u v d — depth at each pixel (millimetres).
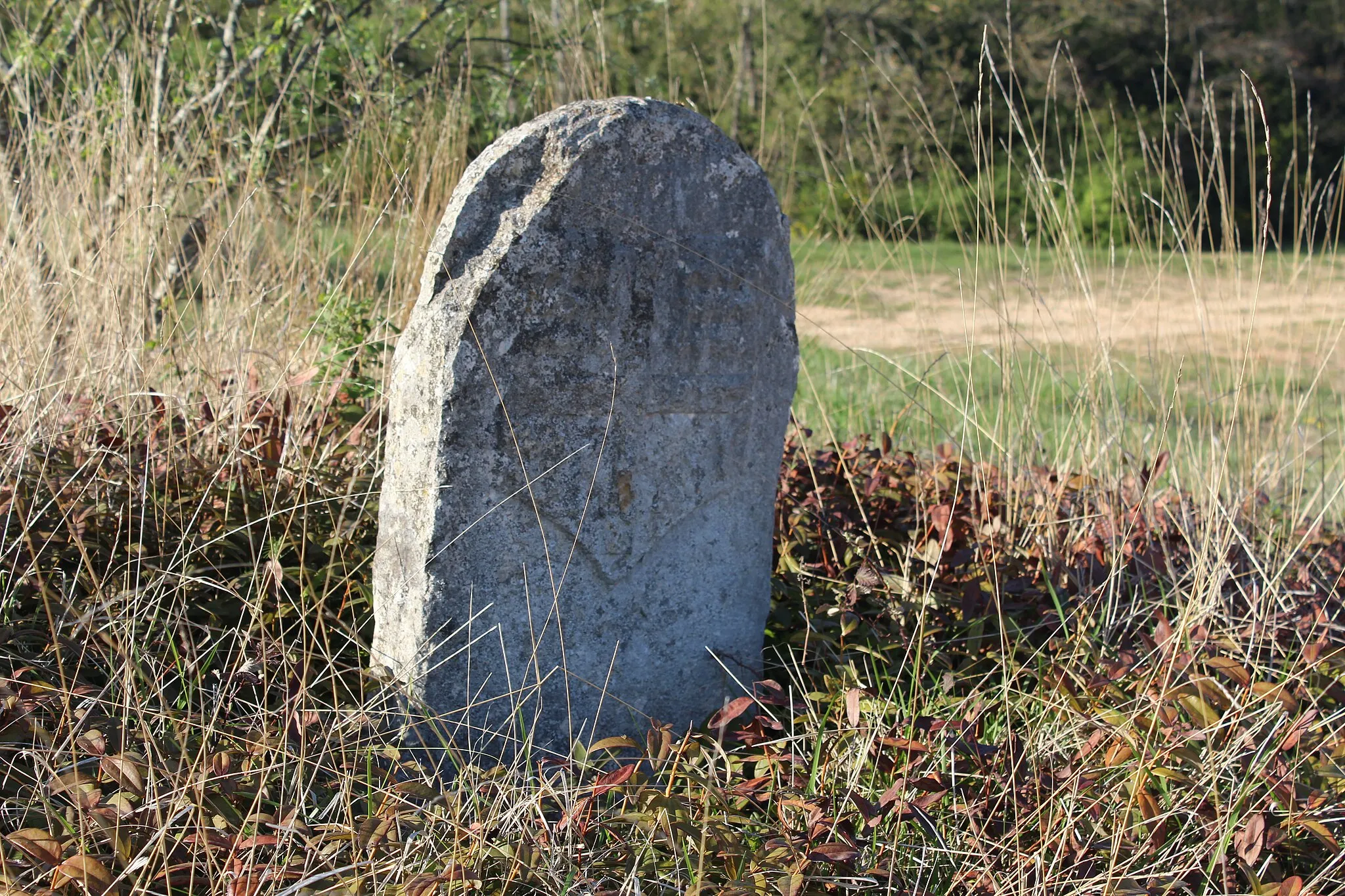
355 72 4219
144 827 1688
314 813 1810
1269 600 2566
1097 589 2564
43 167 3182
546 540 2105
